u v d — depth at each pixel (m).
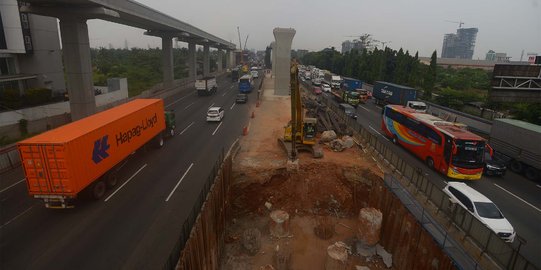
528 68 29.73
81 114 34.34
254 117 44.31
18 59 42.72
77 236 15.63
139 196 20.02
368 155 27.70
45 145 16.11
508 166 27.77
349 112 44.97
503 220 16.89
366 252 18.55
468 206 17.88
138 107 25.78
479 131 35.84
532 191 23.34
